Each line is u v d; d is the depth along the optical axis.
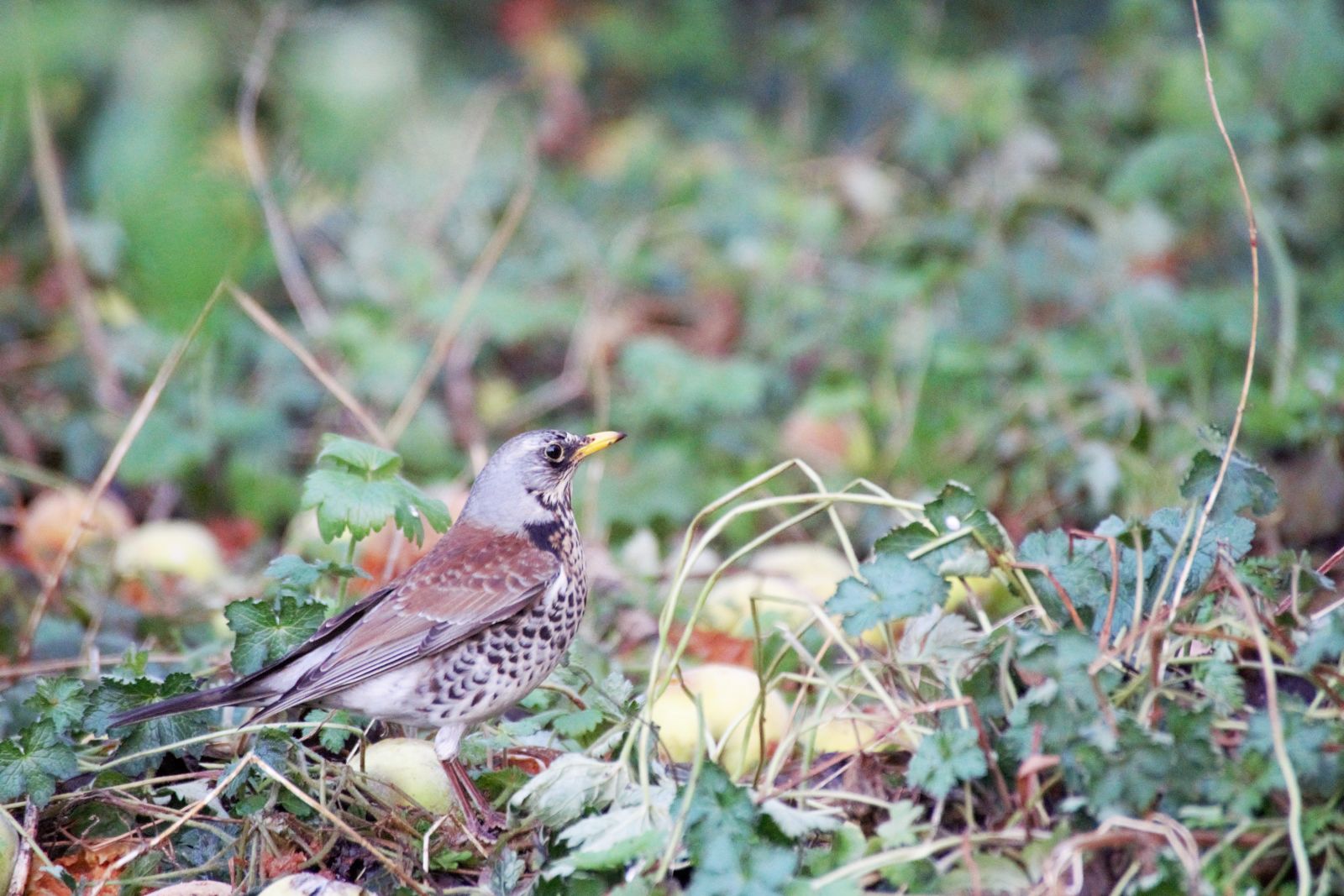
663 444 13.89
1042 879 6.04
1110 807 6.02
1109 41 19.89
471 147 17.09
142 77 8.03
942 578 6.70
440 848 7.37
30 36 7.98
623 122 20.52
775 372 15.19
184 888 7.18
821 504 7.43
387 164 17.33
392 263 16.16
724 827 6.25
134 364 14.54
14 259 15.94
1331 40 17.22
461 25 21.08
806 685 7.34
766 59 22.39
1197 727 5.99
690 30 22.27
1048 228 16.06
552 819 6.81
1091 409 12.96
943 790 6.16
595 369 15.26
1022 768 6.08
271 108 13.86
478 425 14.88
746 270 16.50
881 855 6.14
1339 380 11.51
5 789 7.43
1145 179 15.98
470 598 7.80
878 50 20.83
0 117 13.59
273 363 14.88
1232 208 16.06
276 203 14.27
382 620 7.72
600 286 16.31
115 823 7.70
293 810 7.49
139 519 13.91
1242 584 6.59
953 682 6.59
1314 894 5.92
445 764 7.71
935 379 14.11
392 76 9.88
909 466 13.30
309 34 12.41
